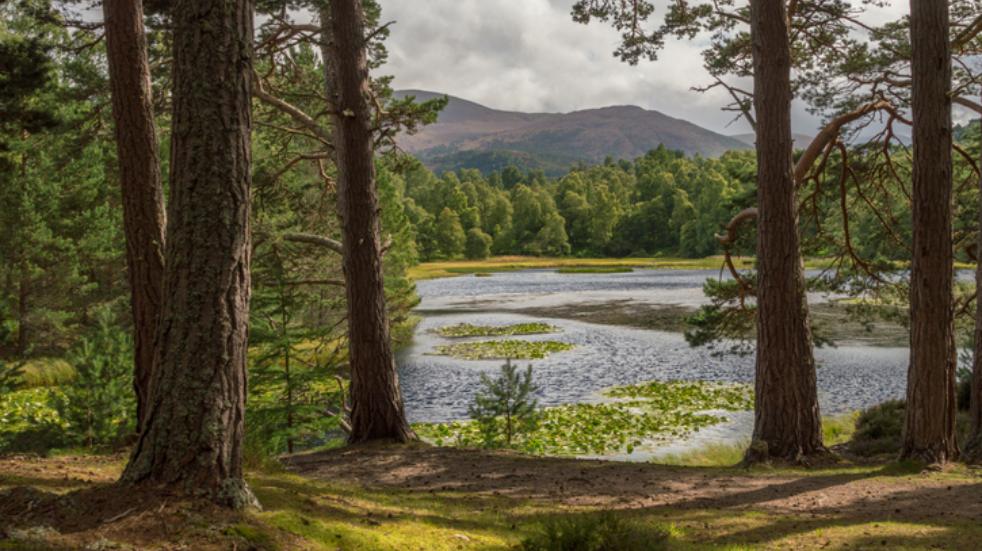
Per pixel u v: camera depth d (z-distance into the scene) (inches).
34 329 874.1
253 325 479.5
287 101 601.6
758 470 401.1
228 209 185.3
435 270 4094.5
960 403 566.9
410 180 6417.3
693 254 4677.7
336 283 539.2
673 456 533.3
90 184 900.0
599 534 198.5
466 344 1305.4
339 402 582.6
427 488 325.7
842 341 1234.0
